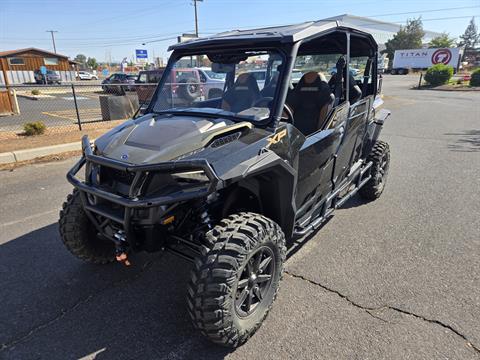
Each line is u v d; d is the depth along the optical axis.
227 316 2.19
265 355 2.34
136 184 2.26
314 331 2.54
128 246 2.62
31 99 22.00
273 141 2.54
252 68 2.97
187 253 2.79
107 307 2.83
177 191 2.26
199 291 2.16
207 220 2.51
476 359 2.28
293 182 2.67
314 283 3.09
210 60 3.25
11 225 4.18
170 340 2.49
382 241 3.82
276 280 2.62
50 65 46.16
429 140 8.86
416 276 3.19
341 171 3.81
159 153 2.35
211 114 2.88
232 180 2.18
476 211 4.55
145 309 2.81
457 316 2.67
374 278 3.16
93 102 19.94
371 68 4.46
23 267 3.37
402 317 2.66
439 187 5.44
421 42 72.62
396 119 12.38
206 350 2.40
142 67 55.56
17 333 2.56
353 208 4.69
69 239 3.06
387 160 4.94
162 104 3.30
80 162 2.83
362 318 2.66
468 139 8.94
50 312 2.78
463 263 3.38
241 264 2.21
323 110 3.47
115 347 2.44
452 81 31.59
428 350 2.36
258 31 3.09
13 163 6.75
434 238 3.87
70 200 3.07
